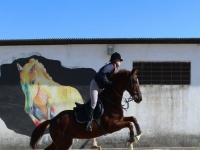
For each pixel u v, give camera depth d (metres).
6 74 13.37
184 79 13.30
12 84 13.36
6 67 13.38
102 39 13.10
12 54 13.38
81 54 13.33
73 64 13.33
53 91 13.33
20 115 13.34
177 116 13.22
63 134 9.07
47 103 13.32
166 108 13.23
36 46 13.37
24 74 13.37
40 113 13.33
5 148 13.29
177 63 13.34
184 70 13.32
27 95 13.37
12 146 13.29
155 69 13.33
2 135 13.32
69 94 13.31
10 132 13.31
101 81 8.99
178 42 13.16
